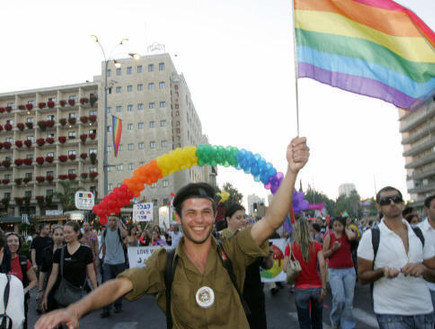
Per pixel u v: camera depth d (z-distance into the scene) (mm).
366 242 3459
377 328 6145
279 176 7305
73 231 5266
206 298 1908
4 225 54469
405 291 3305
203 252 2078
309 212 33250
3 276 2973
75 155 53844
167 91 54906
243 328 1931
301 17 3652
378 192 3588
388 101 3543
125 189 7898
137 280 1907
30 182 54281
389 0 3607
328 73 3570
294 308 7789
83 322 7180
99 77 60844
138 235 13250
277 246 8477
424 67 3525
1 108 56250
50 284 5188
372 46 3625
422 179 68062
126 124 54500
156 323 7020
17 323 2949
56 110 56281
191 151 7578
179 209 2086
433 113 55000
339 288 5832
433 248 3471
